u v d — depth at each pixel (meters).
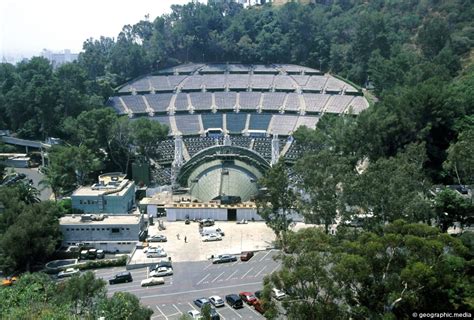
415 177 131.88
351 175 129.50
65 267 139.62
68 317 71.94
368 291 79.94
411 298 78.31
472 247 107.31
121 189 186.38
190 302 114.94
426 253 78.06
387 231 88.75
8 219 146.88
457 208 128.12
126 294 88.12
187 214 180.62
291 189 143.88
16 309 74.00
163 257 144.00
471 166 135.38
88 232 156.25
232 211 179.38
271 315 76.00
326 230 130.12
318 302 76.69
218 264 138.88
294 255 86.00
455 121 198.25
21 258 137.38
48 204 152.88
